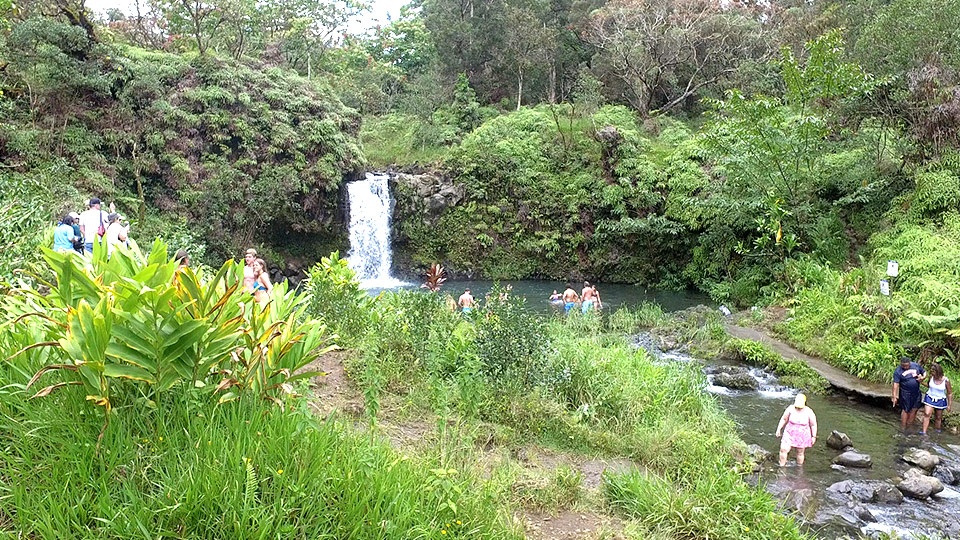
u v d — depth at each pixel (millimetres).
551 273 26672
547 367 7703
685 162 24875
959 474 7547
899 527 6168
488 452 5902
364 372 6156
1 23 16297
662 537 4883
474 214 26469
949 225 15859
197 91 22188
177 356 3219
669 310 20094
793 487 7117
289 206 22984
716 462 6473
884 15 18875
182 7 24656
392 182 26188
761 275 19094
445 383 6953
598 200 25984
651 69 30781
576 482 5402
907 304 12547
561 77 35875
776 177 19000
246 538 2912
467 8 34906
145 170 20797
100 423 3166
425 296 8570
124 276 3350
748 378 11562
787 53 19094
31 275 3668
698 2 30250
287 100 24250
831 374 11797
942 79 17203
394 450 4477
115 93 21125
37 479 2953
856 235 19016
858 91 17734
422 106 31500
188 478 3014
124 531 2770
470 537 3777
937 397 9289
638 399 8000
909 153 18453
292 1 32375
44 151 18328
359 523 3189
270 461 3289
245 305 3748
